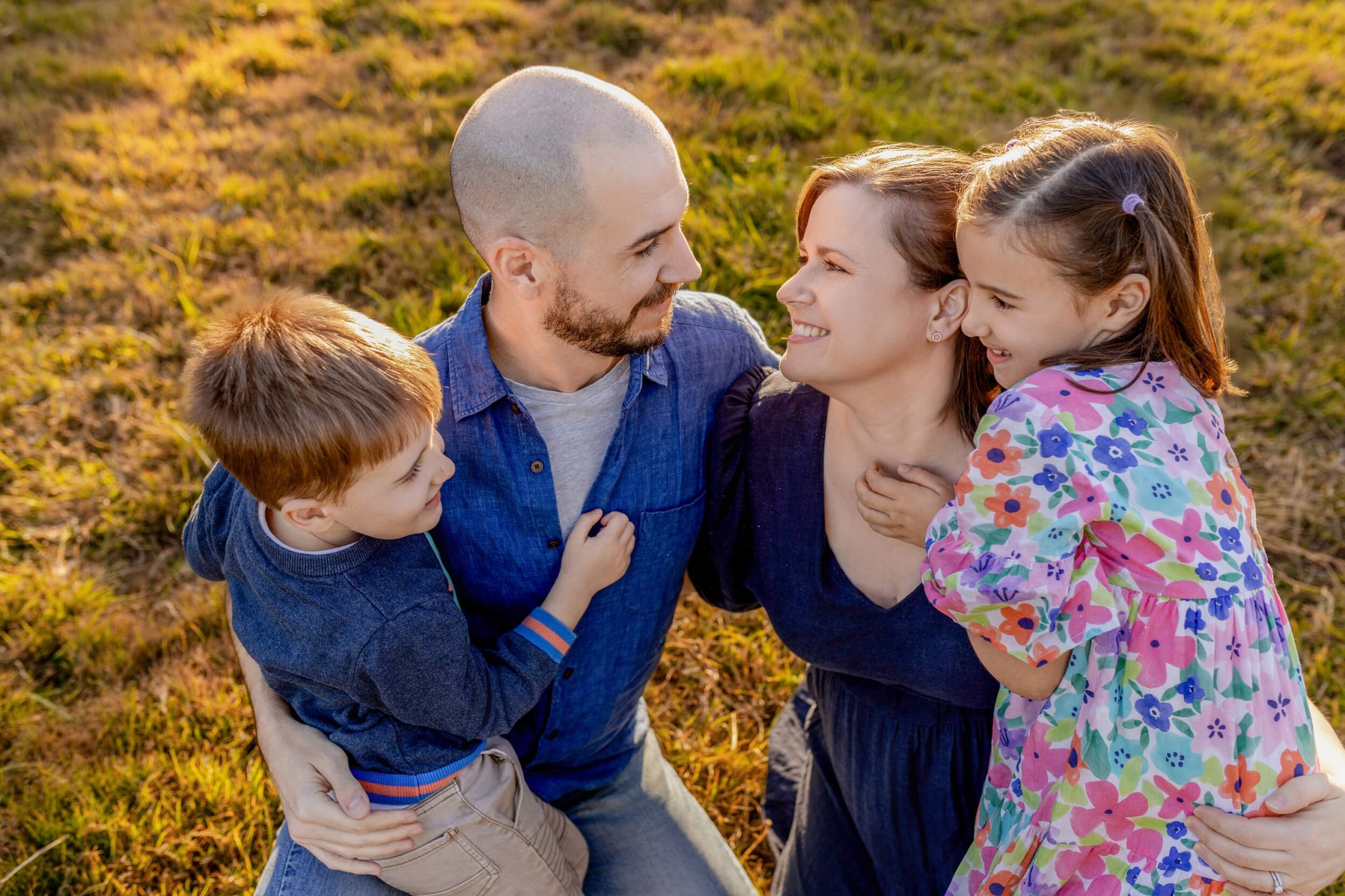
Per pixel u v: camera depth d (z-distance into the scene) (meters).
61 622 2.92
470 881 1.73
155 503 3.23
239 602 1.70
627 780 2.15
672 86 5.01
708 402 1.93
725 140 4.55
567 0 6.00
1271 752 1.51
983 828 1.77
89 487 3.30
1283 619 1.60
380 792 1.66
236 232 4.30
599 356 1.77
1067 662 1.57
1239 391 1.71
